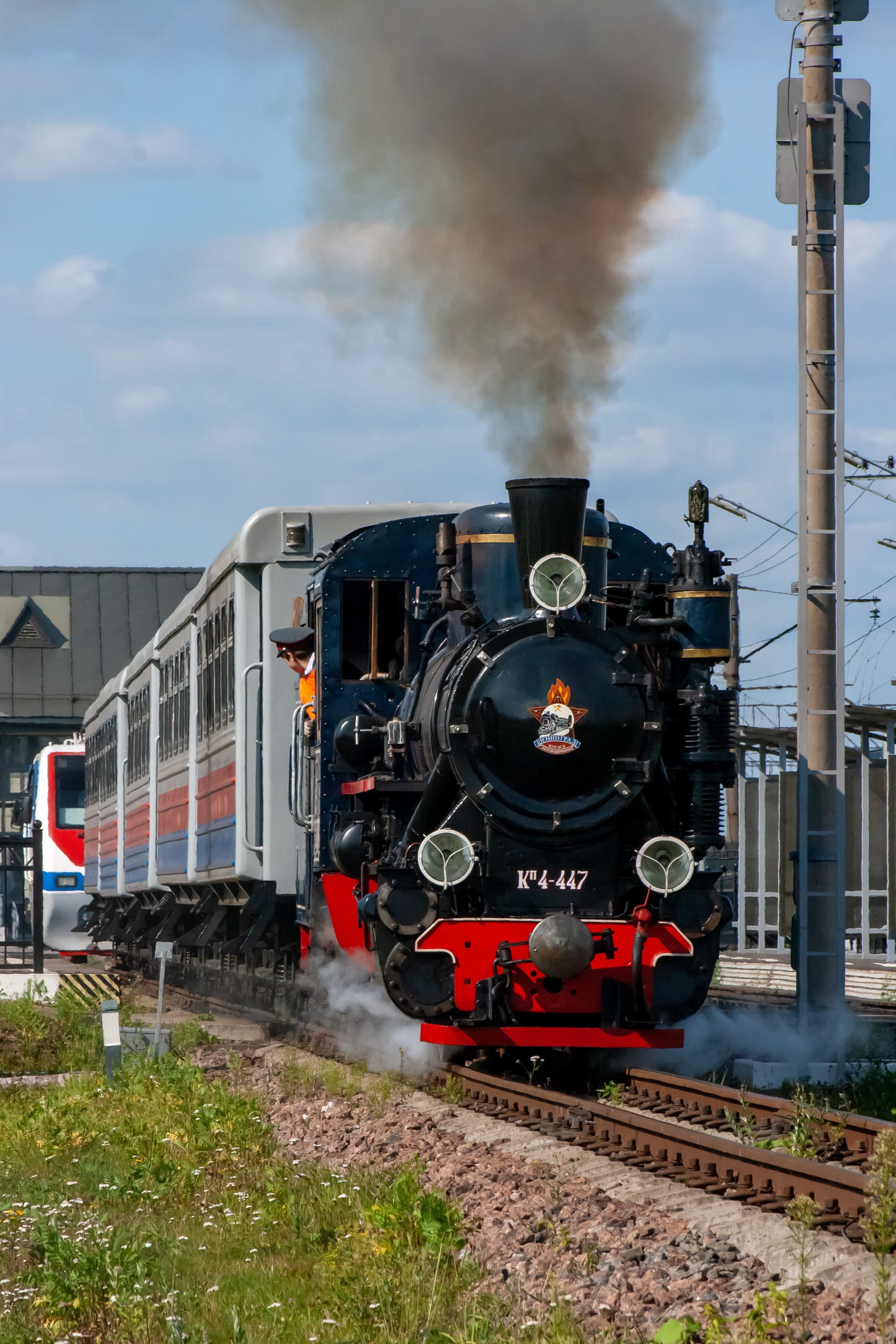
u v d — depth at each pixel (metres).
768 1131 21.38
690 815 28.48
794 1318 13.59
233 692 40.06
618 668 27.81
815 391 29.88
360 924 30.73
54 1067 37.75
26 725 148.00
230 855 40.16
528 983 26.36
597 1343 14.07
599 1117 22.25
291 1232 18.97
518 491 27.36
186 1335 15.15
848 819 63.22
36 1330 16.06
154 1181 22.48
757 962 60.91
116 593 162.00
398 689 32.56
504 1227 17.97
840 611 29.69
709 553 27.95
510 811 27.36
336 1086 28.36
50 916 90.00
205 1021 43.22
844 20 30.31
